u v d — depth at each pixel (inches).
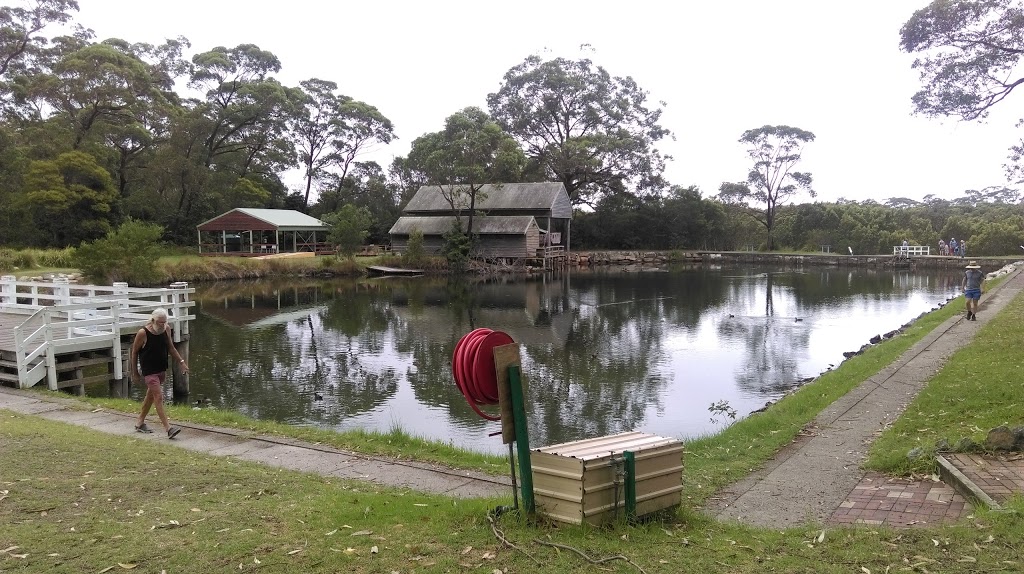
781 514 241.8
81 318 717.3
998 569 167.8
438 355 847.1
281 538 198.2
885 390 464.8
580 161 2632.9
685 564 174.9
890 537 194.5
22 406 445.4
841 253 2913.4
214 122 2529.5
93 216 1988.2
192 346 903.7
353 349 887.1
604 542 187.6
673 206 3095.5
